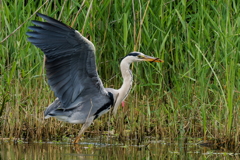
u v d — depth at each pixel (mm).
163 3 13031
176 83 12320
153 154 9820
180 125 11938
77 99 10945
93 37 12727
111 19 13383
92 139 11609
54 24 9281
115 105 11648
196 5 14492
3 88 11852
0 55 12492
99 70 13578
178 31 13281
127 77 11758
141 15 12930
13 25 12547
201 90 11758
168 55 13250
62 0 13508
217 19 12758
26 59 12469
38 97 12086
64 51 9664
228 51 11820
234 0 12578
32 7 13023
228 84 10828
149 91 13836
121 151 10062
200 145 10961
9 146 10352
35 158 9070
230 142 10836
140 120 11906
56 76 9984
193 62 12477
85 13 13133
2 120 11727
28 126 11609
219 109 11539
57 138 11602
